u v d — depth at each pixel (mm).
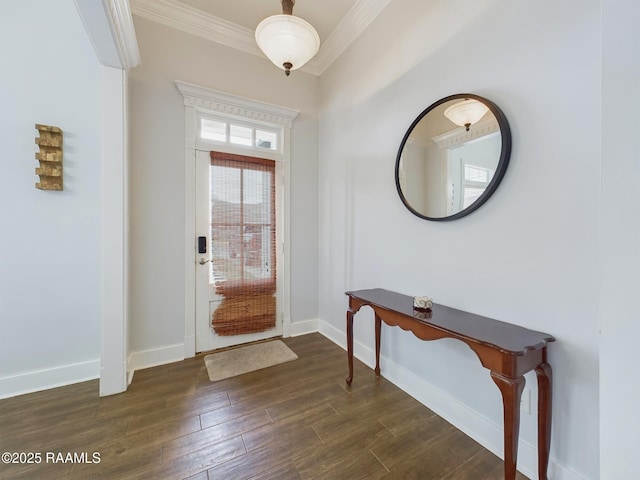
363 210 2436
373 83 2299
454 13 1617
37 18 1952
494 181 1376
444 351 1685
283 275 3004
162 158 2371
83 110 2068
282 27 1600
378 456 1369
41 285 1970
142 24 2289
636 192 731
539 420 1174
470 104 1507
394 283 2098
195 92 2461
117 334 1906
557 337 1181
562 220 1160
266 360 2426
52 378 1986
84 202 2084
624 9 755
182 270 2465
